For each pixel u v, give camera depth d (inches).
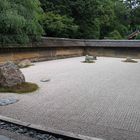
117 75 358.9
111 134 134.6
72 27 788.0
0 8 375.6
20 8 409.4
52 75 339.3
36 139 129.7
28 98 209.8
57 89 248.5
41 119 156.7
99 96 222.7
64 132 134.3
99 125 148.0
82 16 911.7
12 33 431.2
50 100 204.5
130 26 1583.4
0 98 207.3
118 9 1488.7
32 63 502.3
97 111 176.1
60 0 815.7
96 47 831.1
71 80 304.2
